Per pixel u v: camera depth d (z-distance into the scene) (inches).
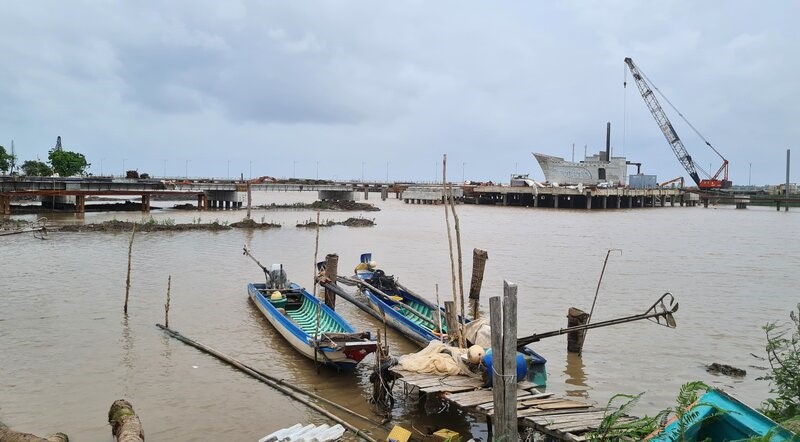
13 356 708.7
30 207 2896.2
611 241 2038.6
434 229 2427.4
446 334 719.7
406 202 4771.2
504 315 405.1
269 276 1021.8
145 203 2824.8
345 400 607.5
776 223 2987.2
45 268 1302.9
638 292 1146.7
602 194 3954.2
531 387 521.3
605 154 4977.9
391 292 1040.2
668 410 360.8
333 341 659.4
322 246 1815.9
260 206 3543.3
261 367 696.4
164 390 619.5
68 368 674.2
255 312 947.3
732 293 1142.3
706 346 792.9
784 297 1109.1
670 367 709.3
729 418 328.8
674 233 2362.2
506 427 408.8
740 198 4606.3
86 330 823.1
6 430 488.7
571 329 537.0
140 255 1524.4
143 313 924.6
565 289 1167.6
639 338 828.6
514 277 1306.6
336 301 1101.7
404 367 571.8
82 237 1854.1
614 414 403.9
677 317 947.3
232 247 1731.1
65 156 3745.1
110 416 525.7
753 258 1637.6
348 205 3698.3
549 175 4623.5
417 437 521.0
